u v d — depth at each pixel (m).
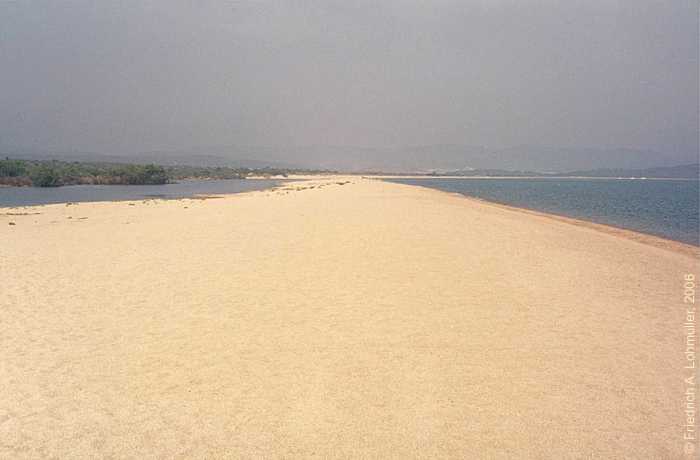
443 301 9.62
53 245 16.17
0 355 7.25
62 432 5.32
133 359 7.07
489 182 138.75
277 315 8.83
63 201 41.84
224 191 58.97
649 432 5.26
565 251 15.17
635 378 6.48
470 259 13.29
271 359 7.00
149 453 4.93
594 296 10.21
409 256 13.48
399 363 6.84
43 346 7.58
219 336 7.88
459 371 6.61
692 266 13.85
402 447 4.96
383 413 5.58
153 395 6.05
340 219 21.06
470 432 5.22
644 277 12.11
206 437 5.18
